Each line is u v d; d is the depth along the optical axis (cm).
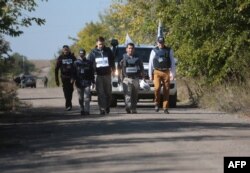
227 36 4994
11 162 2311
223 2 5028
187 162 2203
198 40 5222
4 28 3622
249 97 4331
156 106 4384
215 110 4553
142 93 4894
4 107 4625
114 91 4919
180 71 5497
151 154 2378
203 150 2458
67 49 4675
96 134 3008
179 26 5325
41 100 6378
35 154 2481
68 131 3178
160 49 4272
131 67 4247
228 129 3166
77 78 4181
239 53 4891
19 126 3525
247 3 4806
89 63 4169
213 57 5075
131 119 3728
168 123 3450
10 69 5022
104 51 4209
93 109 4784
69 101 4700
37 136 3028
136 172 2036
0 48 4328
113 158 2311
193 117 3881
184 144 2619
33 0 3866
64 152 2500
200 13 5100
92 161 2264
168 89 4266
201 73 5338
